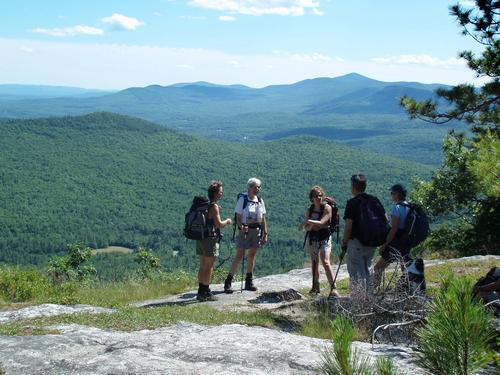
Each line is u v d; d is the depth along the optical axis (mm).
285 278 13164
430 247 23438
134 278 15883
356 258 8039
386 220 8016
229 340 5066
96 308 8078
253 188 10344
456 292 2330
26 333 5398
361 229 7902
